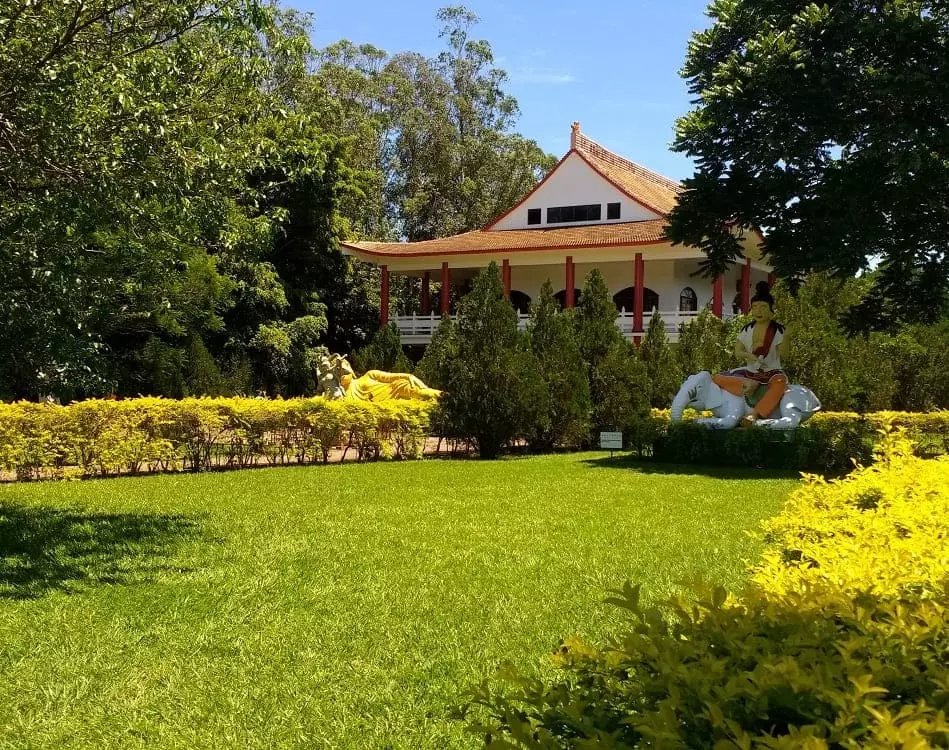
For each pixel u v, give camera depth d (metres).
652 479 12.19
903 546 3.43
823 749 1.57
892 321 13.89
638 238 29.11
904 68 11.41
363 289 34.09
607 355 18.88
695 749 1.85
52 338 7.73
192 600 5.66
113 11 7.04
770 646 2.17
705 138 13.22
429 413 16.36
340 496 10.38
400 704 3.95
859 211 11.97
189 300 17.03
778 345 15.30
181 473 13.28
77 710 3.91
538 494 10.54
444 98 47.16
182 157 6.98
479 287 16.39
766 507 9.45
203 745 3.56
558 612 5.33
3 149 6.86
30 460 12.23
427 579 6.17
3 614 5.36
